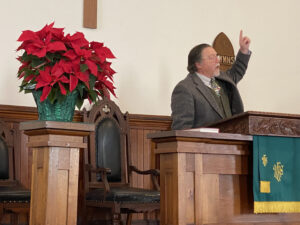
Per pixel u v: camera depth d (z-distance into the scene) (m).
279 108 6.17
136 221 5.05
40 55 2.31
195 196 2.62
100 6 5.27
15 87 4.77
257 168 2.76
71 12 5.10
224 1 6.00
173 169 2.62
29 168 4.58
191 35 5.74
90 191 4.32
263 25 6.21
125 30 5.38
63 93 2.34
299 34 6.41
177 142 2.59
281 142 2.86
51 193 2.29
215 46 5.84
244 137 2.75
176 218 2.56
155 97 5.45
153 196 4.08
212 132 2.69
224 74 3.91
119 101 5.25
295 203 2.85
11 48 4.78
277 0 6.34
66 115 2.46
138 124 5.16
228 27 5.98
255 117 2.78
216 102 3.71
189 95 3.59
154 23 5.54
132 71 5.36
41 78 2.37
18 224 4.46
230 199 2.79
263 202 2.75
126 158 4.79
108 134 4.63
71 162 2.36
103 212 4.89
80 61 2.43
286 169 2.85
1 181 4.16
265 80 6.12
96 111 4.65
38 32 2.43
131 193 4.04
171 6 5.66
